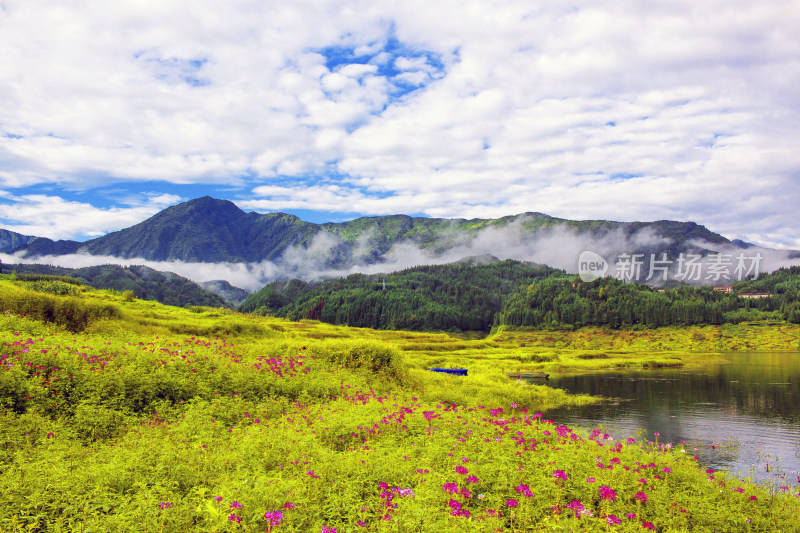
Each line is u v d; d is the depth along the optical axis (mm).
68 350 17250
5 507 7633
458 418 14945
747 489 11656
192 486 9219
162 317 51781
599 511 9516
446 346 93062
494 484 9844
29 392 13336
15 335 18094
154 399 15586
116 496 8352
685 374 71750
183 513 7867
